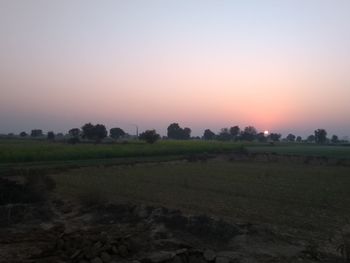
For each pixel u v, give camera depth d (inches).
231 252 565.3
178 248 560.7
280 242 626.2
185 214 800.3
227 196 1094.4
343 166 2416.3
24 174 1473.9
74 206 895.7
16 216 765.3
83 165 1989.4
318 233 699.4
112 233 633.0
